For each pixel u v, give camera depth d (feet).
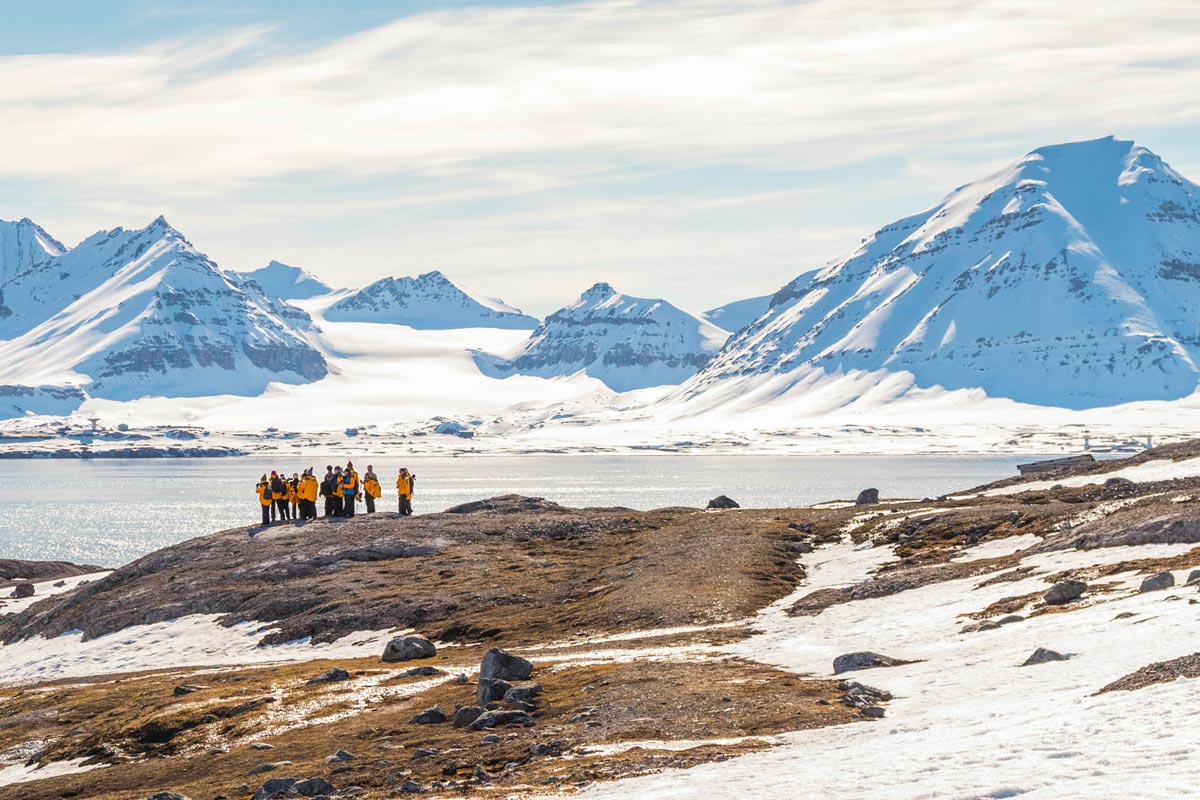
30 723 172.96
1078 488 260.42
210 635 239.91
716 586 212.02
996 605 156.25
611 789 84.28
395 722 132.46
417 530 296.71
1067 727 77.92
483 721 122.01
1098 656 107.65
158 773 131.23
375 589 247.70
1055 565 178.81
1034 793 62.08
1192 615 116.37
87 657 239.71
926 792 65.51
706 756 92.89
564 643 186.70
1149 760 65.98
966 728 85.46
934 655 129.59
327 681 163.43
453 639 208.95
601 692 127.34
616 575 236.02
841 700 111.24
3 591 349.41
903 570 209.67
